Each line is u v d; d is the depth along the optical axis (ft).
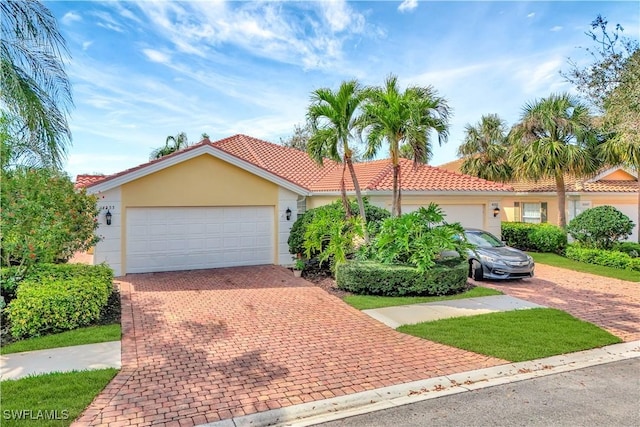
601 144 62.03
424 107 38.73
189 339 24.75
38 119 25.84
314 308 31.71
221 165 47.55
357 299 34.12
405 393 18.24
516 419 15.79
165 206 45.21
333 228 39.63
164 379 19.25
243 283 40.32
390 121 38.29
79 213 33.50
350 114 40.45
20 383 18.11
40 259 31.22
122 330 26.16
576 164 61.21
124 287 37.96
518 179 71.36
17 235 28.71
